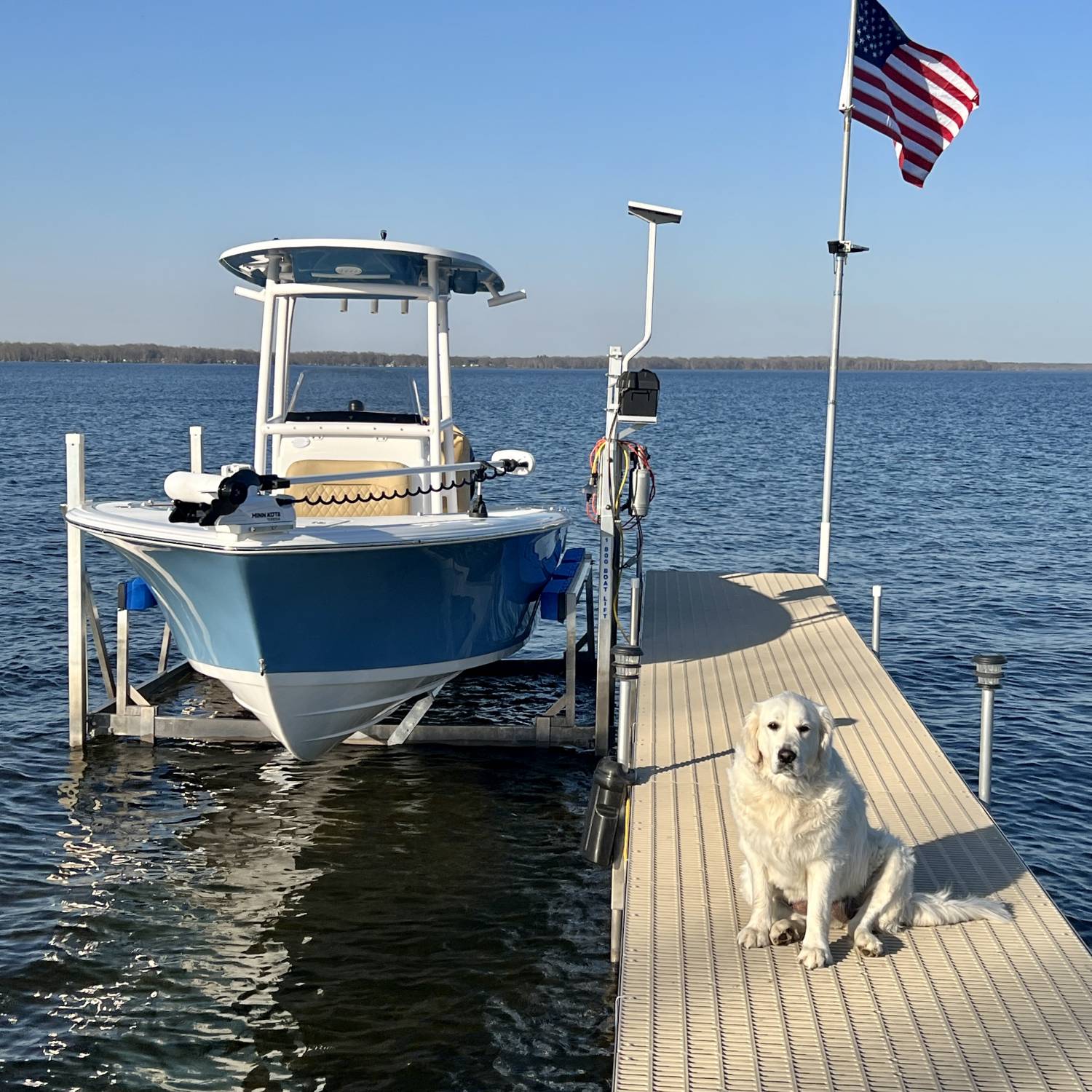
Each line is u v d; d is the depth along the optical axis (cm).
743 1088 400
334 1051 629
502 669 1412
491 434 5425
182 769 1043
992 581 1986
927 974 479
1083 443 5506
